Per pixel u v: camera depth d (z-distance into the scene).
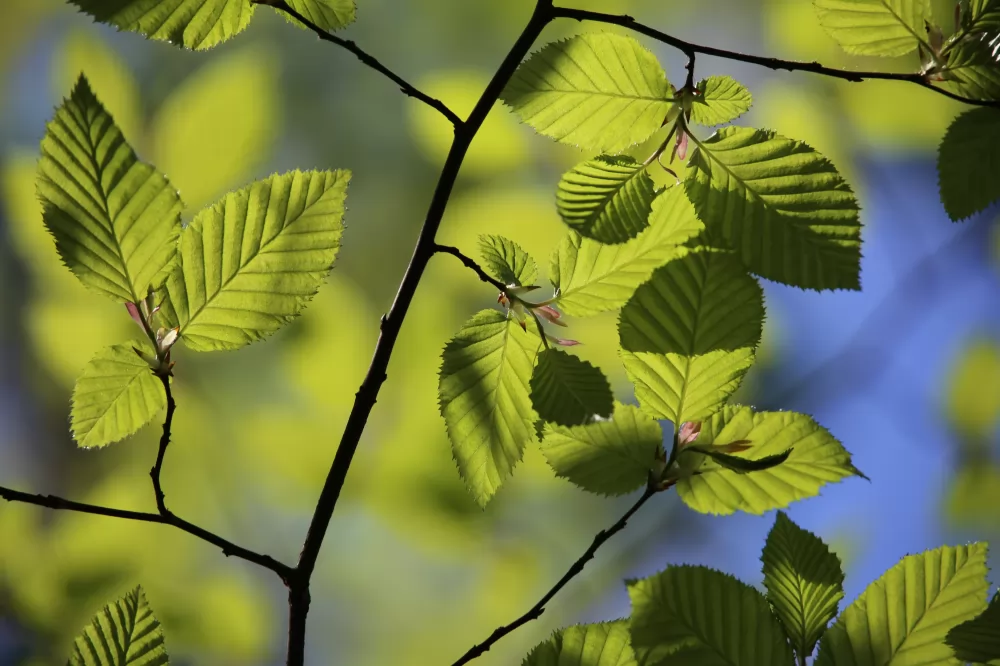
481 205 1.94
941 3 1.85
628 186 1.63
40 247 1.88
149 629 1.63
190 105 1.81
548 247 1.93
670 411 1.63
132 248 1.61
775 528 1.63
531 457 2.05
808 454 1.63
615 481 1.64
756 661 1.62
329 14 1.65
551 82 1.64
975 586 1.62
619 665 1.63
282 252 1.62
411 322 2.02
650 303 1.63
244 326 1.62
